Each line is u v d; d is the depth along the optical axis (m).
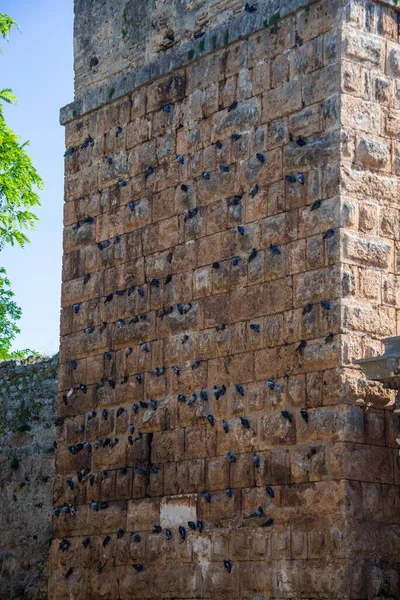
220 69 18.31
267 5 17.61
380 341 16.19
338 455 15.68
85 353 20.25
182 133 18.86
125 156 19.94
